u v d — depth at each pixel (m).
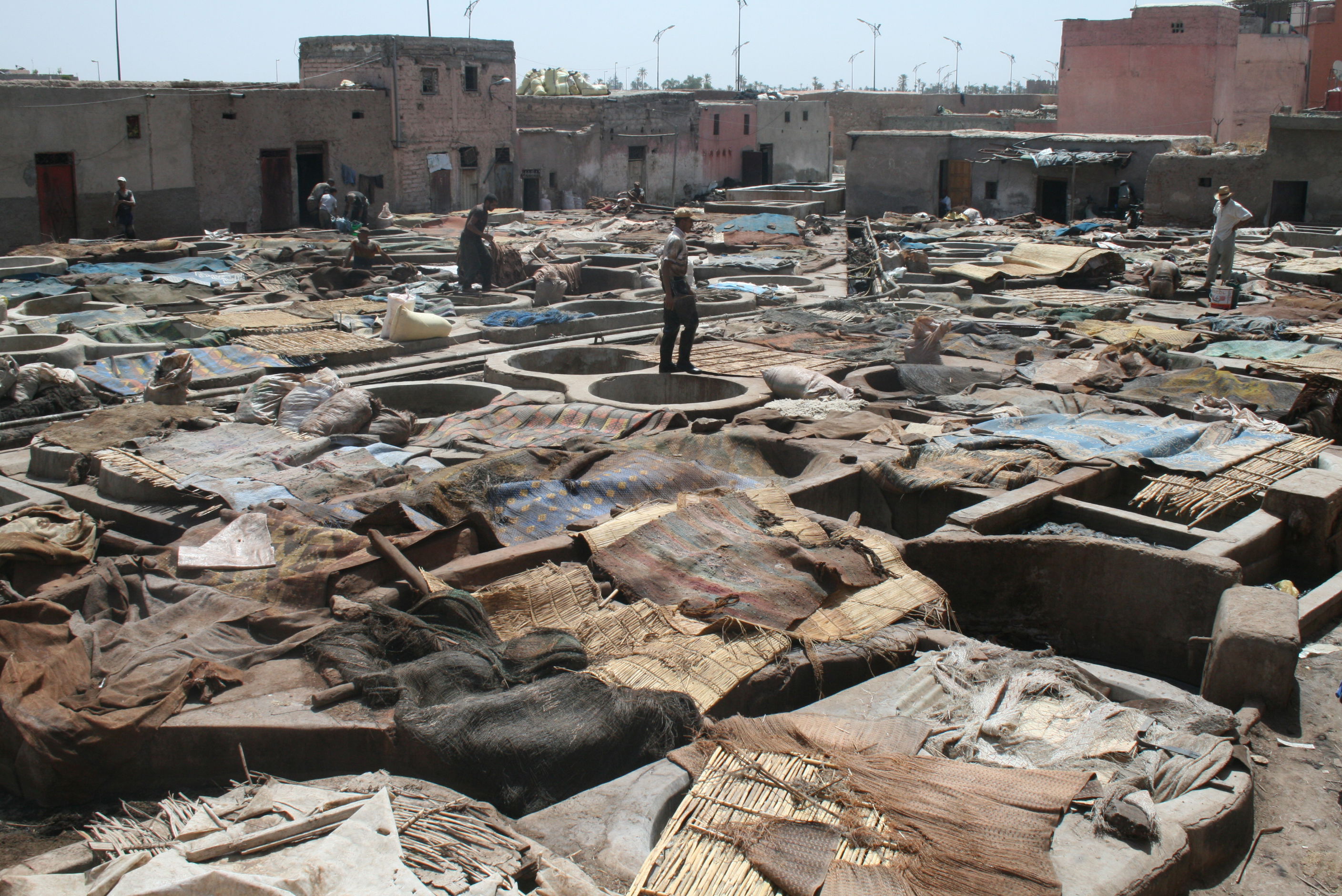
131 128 26.72
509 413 9.92
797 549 6.29
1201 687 5.52
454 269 20.98
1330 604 6.42
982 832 3.97
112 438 8.58
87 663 5.15
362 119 32.47
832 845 3.90
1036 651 5.94
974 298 17.55
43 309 15.70
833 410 9.79
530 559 6.27
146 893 3.37
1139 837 4.02
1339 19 45.94
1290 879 4.21
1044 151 32.84
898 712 5.00
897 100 56.28
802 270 22.56
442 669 4.99
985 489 7.54
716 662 5.28
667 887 3.69
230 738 4.62
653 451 8.39
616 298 17.97
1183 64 40.59
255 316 15.45
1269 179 27.66
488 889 3.49
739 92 48.06
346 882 3.47
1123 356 12.16
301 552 6.18
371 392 10.91
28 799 4.73
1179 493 7.63
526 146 38.34
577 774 4.45
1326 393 9.56
